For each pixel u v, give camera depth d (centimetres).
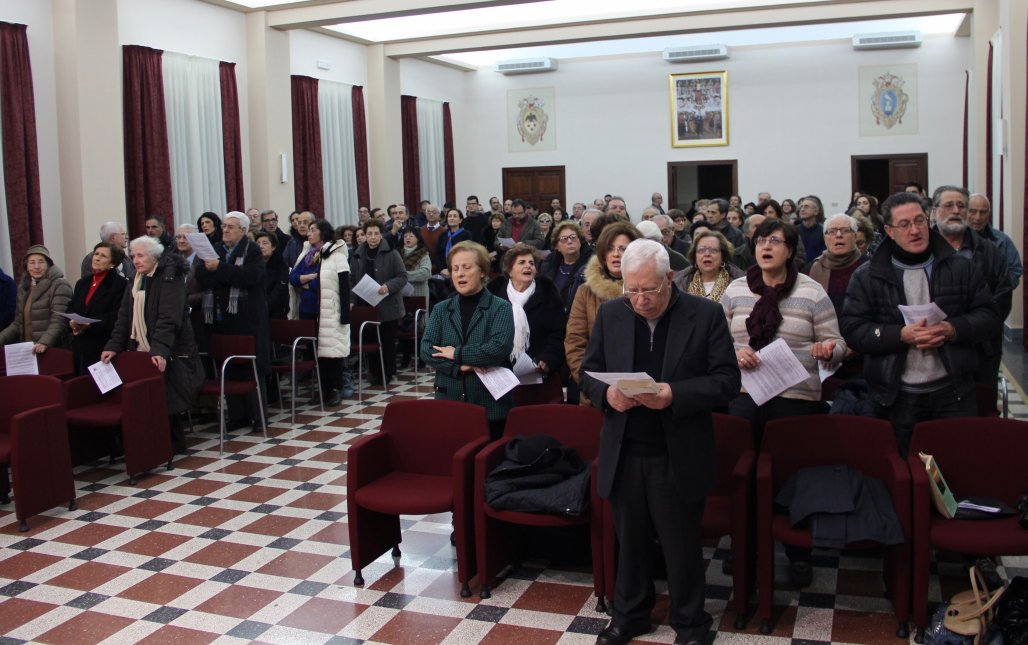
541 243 1166
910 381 388
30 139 936
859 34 1658
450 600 406
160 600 416
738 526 363
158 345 626
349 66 1514
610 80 1828
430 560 456
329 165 1460
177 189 1147
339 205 1481
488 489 394
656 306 328
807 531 354
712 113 1777
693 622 346
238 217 718
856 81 1692
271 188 1273
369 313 890
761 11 1356
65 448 544
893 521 346
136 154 1068
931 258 390
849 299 405
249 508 546
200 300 737
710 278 488
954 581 401
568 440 425
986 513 350
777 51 1728
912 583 350
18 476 510
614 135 1836
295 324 792
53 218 977
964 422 373
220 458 658
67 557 473
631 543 347
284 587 427
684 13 1378
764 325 407
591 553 426
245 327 716
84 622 395
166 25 1127
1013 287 477
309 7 1225
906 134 1675
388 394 872
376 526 437
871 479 369
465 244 464
